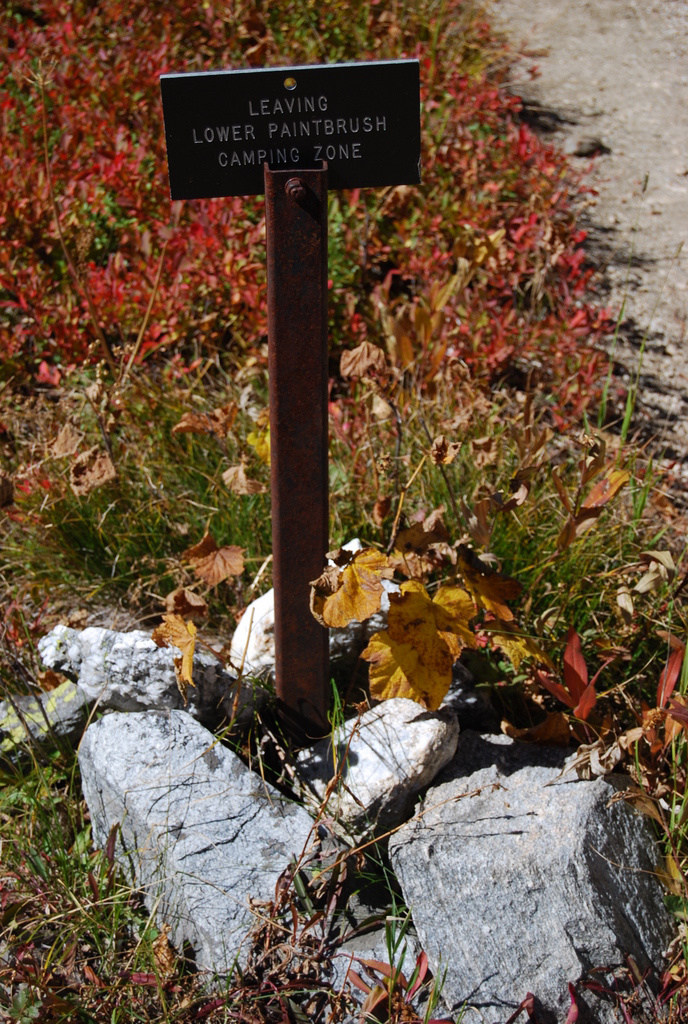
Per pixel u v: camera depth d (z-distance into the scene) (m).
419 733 2.27
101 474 2.81
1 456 3.29
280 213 1.78
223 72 1.83
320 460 2.00
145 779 2.23
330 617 2.04
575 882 2.04
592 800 2.17
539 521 2.92
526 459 2.76
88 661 2.46
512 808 2.19
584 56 7.44
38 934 2.15
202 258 3.81
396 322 3.38
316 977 1.99
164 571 2.97
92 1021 1.94
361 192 4.35
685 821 2.21
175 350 3.76
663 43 7.66
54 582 2.93
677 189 5.63
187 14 5.67
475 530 2.41
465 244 4.02
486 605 2.33
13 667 2.54
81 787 2.52
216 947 2.00
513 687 2.61
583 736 2.43
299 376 1.92
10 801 2.39
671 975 1.99
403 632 2.22
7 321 3.85
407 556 2.37
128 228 4.11
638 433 3.72
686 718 2.00
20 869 2.25
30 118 4.67
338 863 2.05
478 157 4.79
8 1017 1.89
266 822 2.19
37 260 3.91
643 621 2.68
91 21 5.41
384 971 1.89
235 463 3.12
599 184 5.70
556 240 4.02
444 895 2.06
